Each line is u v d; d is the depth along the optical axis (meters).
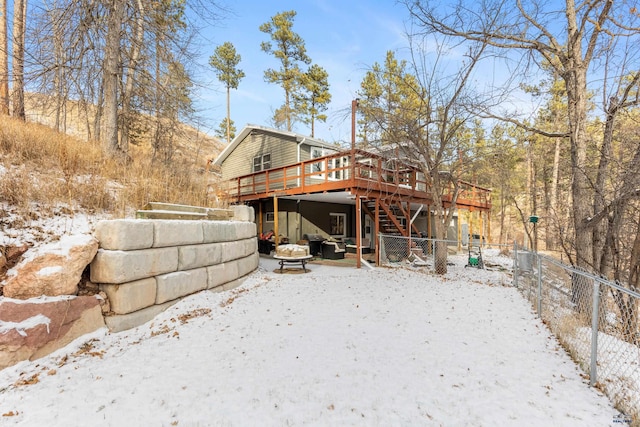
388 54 11.45
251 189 15.17
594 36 5.30
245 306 4.76
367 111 8.88
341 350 3.30
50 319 2.92
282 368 2.87
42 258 3.06
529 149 14.01
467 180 14.27
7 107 8.91
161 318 3.97
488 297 5.87
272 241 11.88
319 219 13.45
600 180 5.30
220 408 2.25
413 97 11.79
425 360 3.12
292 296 5.46
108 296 3.51
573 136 5.59
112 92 7.18
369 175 11.50
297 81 23.08
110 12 7.40
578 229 5.41
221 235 5.61
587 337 3.79
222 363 2.94
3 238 3.22
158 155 10.57
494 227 27.36
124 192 5.28
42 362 2.76
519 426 2.13
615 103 5.24
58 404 2.24
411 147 9.04
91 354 3.01
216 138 31.53
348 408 2.29
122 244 3.57
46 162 5.02
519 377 2.83
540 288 4.82
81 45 7.26
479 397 2.48
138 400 2.31
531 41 5.84
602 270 5.16
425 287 6.57
